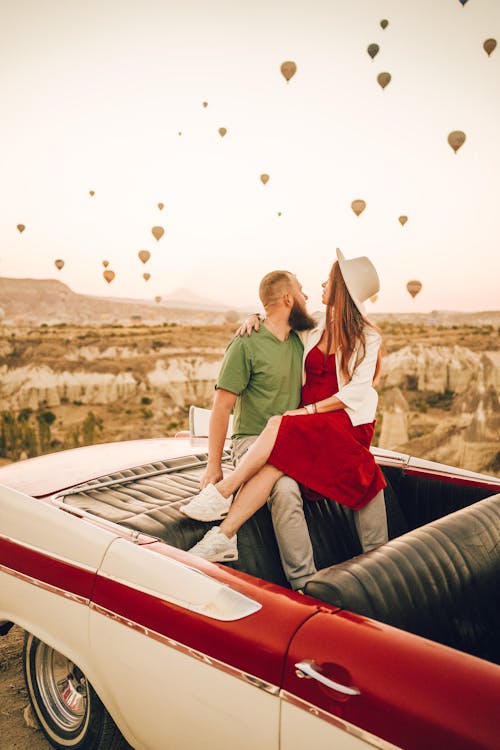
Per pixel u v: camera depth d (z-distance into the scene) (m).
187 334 60.22
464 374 34.12
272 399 2.69
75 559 2.07
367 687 1.39
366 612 1.66
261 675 1.55
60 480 2.72
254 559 2.49
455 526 2.10
